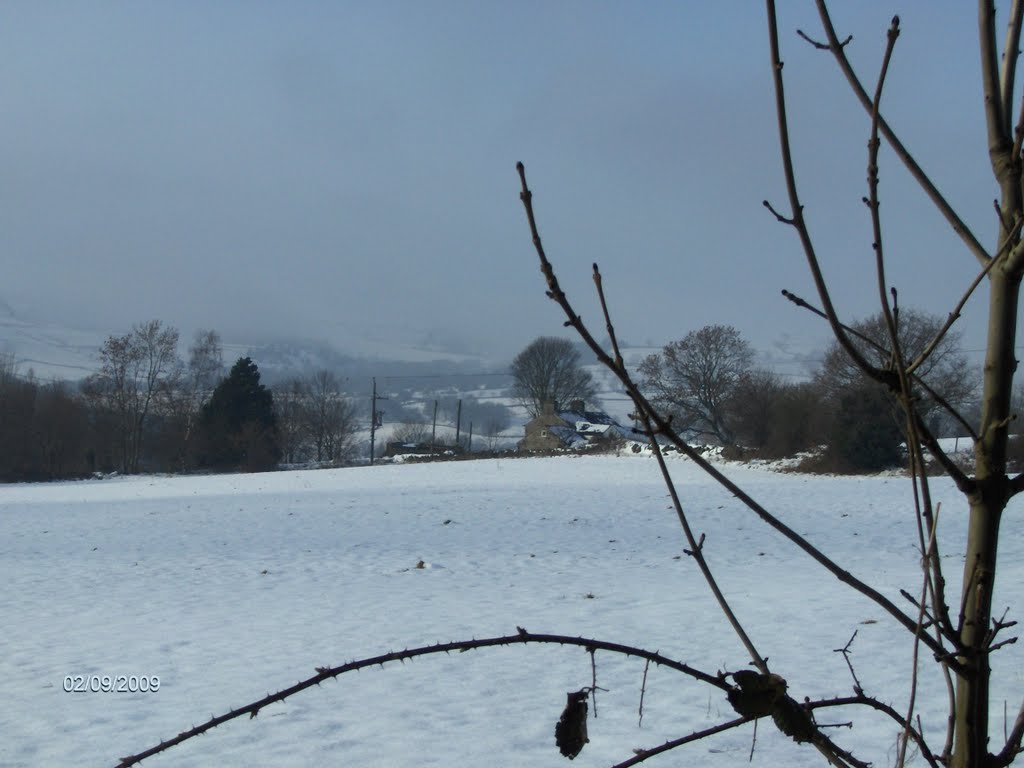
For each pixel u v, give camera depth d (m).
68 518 30.06
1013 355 1.79
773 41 1.73
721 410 57.75
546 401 88.81
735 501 29.72
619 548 18.55
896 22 1.74
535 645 9.43
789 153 1.72
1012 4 1.91
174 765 6.24
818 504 28.45
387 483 45.25
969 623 1.78
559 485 39.81
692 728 6.73
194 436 82.31
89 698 7.90
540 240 1.63
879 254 1.74
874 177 1.74
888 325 1.75
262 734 6.83
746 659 8.55
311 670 8.65
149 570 16.77
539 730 6.79
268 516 28.12
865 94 1.87
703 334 57.44
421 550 18.78
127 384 87.06
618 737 6.58
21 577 16.17
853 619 10.26
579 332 1.64
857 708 7.00
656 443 1.74
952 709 1.78
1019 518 21.55
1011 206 1.82
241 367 82.75
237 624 11.12
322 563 17.11
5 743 6.77
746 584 13.34
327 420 97.81
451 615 11.30
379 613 11.61
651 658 1.75
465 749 6.43
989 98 1.86
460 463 58.28
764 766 5.88
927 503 1.75
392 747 6.51
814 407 49.12
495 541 20.16
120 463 87.31
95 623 11.44
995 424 1.78
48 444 76.00
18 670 8.93
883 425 42.00
